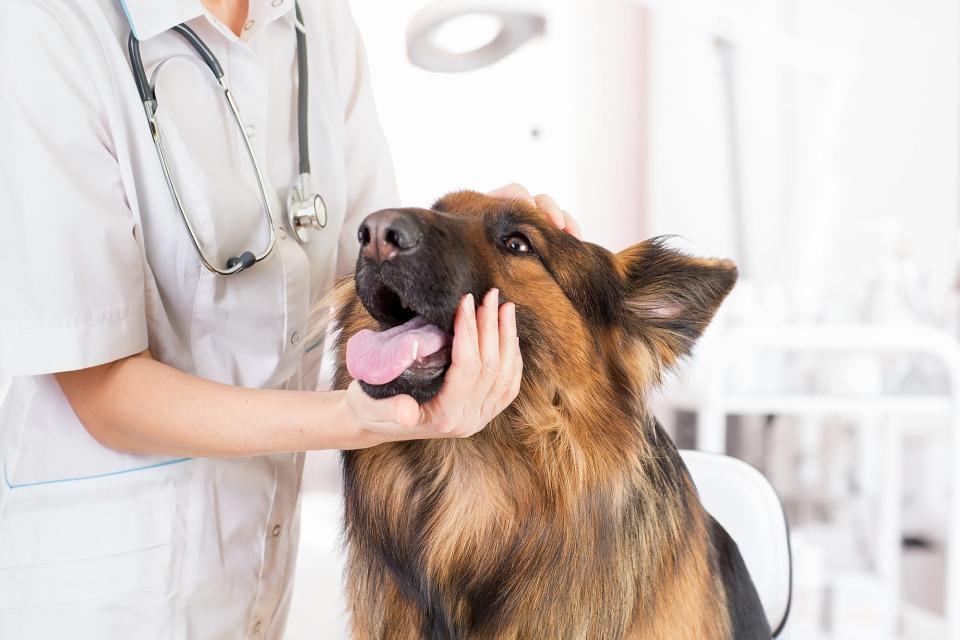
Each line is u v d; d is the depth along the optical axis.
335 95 1.76
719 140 3.87
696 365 2.88
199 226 1.41
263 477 1.58
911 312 3.10
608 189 4.48
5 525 1.36
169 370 1.29
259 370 1.57
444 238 1.33
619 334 1.67
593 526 1.51
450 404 1.13
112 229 1.26
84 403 1.30
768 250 3.78
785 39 3.28
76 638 1.35
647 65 4.38
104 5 1.37
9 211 1.19
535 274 1.55
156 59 1.42
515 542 1.51
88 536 1.35
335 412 1.16
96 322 1.24
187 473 1.41
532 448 1.52
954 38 3.41
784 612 1.96
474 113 4.58
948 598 2.76
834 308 3.20
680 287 1.68
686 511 1.64
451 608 1.53
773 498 2.02
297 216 1.57
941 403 2.72
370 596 1.60
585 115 4.45
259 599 1.60
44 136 1.22
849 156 3.65
